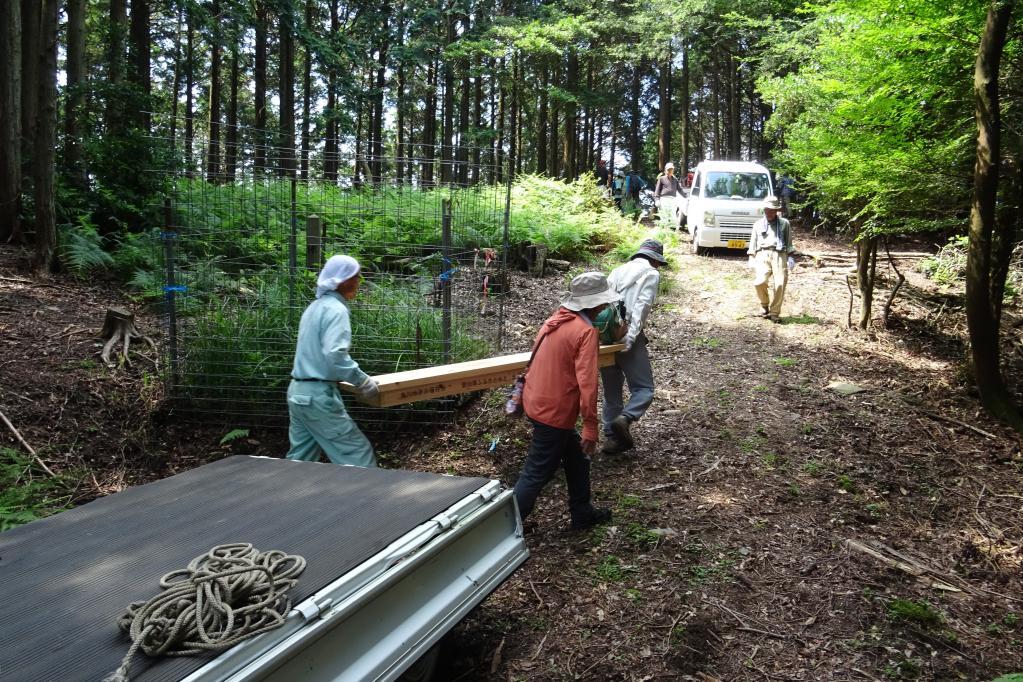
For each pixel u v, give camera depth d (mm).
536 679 3445
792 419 6789
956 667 3689
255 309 6562
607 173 23734
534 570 4336
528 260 12227
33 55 11094
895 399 7449
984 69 6648
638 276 5672
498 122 38906
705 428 6496
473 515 3152
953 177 7707
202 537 2775
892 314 10633
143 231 10352
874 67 7844
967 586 4449
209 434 6180
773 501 5316
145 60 17219
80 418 5992
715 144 36125
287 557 2545
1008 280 10156
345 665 2434
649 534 4715
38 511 4844
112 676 1959
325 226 7652
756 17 24359
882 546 4801
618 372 5957
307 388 4418
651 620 3898
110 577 2469
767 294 10430
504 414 6500
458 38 30406
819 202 9578
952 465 6176
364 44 27531
